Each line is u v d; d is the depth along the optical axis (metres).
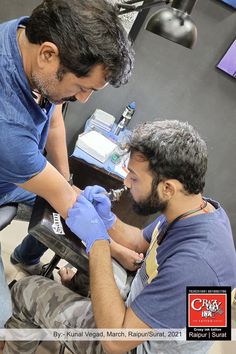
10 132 0.92
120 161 2.03
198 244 0.94
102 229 1.17
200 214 1.00
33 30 0.87
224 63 2.04
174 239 1.02
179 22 1.10
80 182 2.03
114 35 0.84
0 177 1.08
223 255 0.94
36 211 1.20
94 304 1.04
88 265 1.15
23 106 0.95
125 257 1.33
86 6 0.83
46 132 1.27
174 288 0.91
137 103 2.24
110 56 0.85
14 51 0.91
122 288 1.29
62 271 1.61
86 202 1.20
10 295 1.19
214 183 2.43
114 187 2.00
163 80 2.14
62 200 1.15
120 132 2.22
